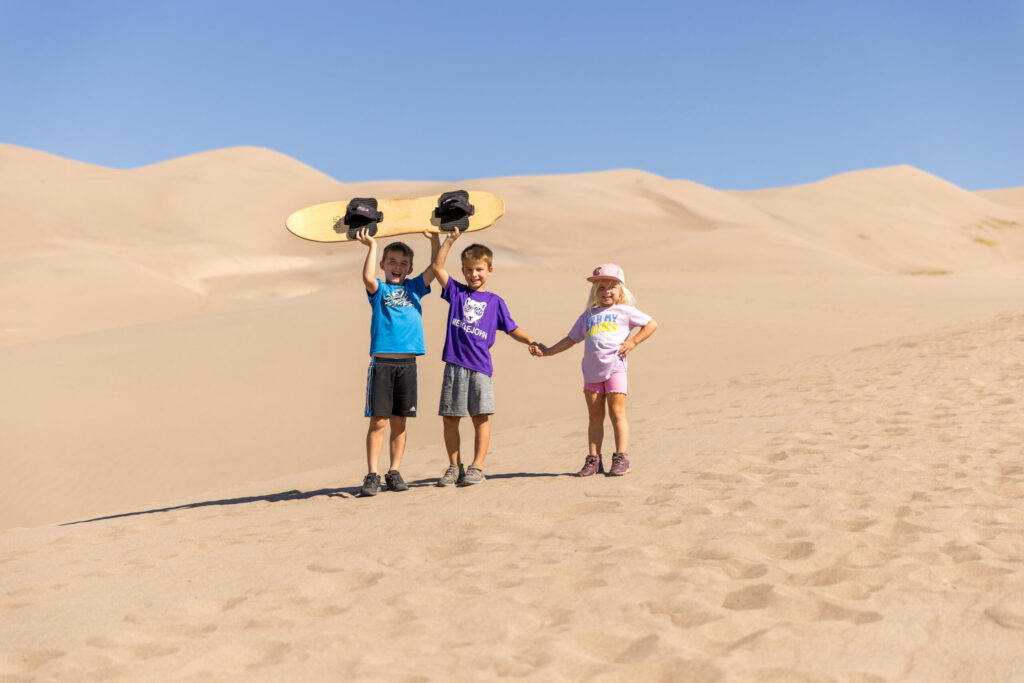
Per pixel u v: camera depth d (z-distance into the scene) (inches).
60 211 3804.1
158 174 4554.6
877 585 125.0
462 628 118.5
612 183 4498.0
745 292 1182.9
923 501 173.2
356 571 150.4
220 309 2066.9
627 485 210.2
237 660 111.7
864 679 94.9
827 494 183.3
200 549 180.1
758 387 459.5
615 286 240.8
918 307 1017.5
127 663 111.8
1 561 184.4
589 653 108.3
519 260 2573.8
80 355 769.6
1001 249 3865.7
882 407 317.1
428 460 326.3
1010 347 464.8
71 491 417.1
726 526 162.7
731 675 96.5
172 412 565.0
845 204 4205.2
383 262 240.1
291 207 4323.3
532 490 214.2
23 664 114.8
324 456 456.1
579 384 596.4
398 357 236.1
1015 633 104.9
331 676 103.2
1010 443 230.2
